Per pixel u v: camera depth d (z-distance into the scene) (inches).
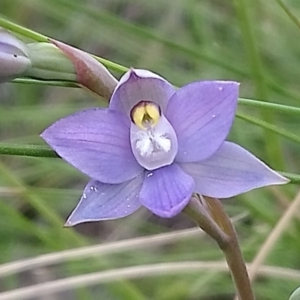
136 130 4.3
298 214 6.2
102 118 4.3
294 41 7.6
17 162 7.8
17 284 7.6
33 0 8.2
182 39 8.0
